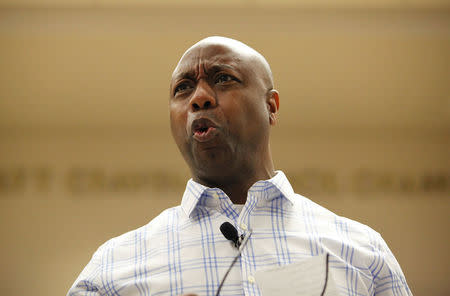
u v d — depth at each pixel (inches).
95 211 404.2
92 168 408.5
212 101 88.3
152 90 389.7
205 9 353.4
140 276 83.4
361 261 85.0
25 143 407.2
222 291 78.4
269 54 370.3
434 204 414.9
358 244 87.5
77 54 370.0
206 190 88.1
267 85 95.9
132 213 405.7
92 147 411.2
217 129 87.3
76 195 405.4
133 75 381.1
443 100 393.4
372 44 369.4
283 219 87.4
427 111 402.9
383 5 353.4
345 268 82.4
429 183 416.5
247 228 85.1
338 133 417.4
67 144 409.7
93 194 406.6
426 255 410.3
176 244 85.4
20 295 386.6
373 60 375.9
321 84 386.9
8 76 377.4
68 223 401.1
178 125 91.5
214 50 92.4
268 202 89.1
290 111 405.1
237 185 92.4
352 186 414.9
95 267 87.7
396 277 87.0
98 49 368.2
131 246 88.7
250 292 77.2
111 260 87.4
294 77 381.7
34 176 405.4
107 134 412.5
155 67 376.2
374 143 417.7
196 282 79.7
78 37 362.0
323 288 74.5
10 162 404.5
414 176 416.8
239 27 359.6
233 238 82.3
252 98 90.8
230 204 88.1
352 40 366.3
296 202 91.6
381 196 414.9
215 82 90.8
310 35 364.2
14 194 402.0
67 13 354.6
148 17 357.1
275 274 76.3
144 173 411.5
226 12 355.6
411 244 410.9
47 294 388.5
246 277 78.8
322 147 417.4
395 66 378.9
